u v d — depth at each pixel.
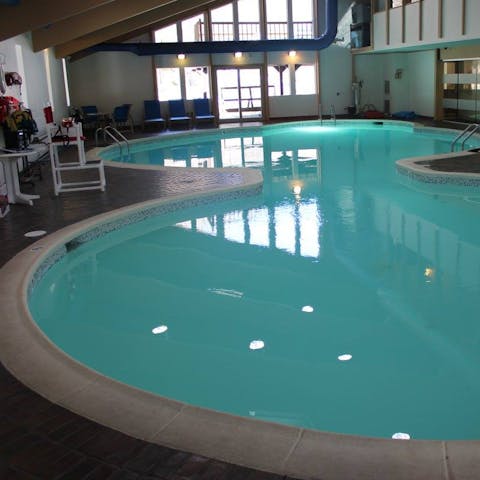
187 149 15.16
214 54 19.30
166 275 5.93
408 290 5.36
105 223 6.84
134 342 4.48
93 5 8.81
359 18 18.52
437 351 4.21
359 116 19.27
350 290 5.41
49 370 3.21
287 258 6.34
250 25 19.12
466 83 15.91
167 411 2.75
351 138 15.66
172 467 2.35
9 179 7.61
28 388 3.03
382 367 4.01
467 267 5.90
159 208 7.68
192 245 6.85
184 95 19.55
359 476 2.23
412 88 18.66
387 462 2.30
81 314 5.00
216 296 5.36
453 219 7.59
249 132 17.73
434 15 14.13
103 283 5.73
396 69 19.12
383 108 20.17
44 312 5.06
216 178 9.27
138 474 2.32
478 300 5.09
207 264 6.21
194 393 3.72
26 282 4.77
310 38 19.05
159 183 8.98
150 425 2.64
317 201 8.76
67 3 8.78
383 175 10.53
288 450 2.41
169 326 4.76
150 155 14.30
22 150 7.77
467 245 6.58
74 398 2.91
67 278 5.87
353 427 3.33
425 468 2.25
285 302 5.19
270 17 19.19
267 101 20.00
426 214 7.86
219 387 3.79
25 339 3.62
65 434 2.61
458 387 3.73
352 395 3.65
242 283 5.67
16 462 2.43
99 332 4.66
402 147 13.68
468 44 14.88
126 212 7.16
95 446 2.51
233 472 2.30
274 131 18.09
